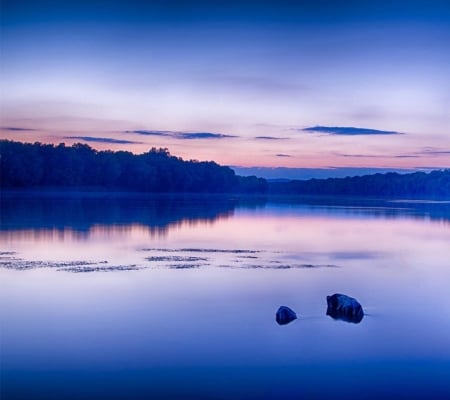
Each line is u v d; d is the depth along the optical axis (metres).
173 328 12.57
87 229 34.47
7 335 11.98
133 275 18.67
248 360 10.62
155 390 9.24
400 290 17.09
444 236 34.31
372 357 10.88
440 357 10.92
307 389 9.32
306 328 12.78
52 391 9.18
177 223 40.78
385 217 53.97
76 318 13.30
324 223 44.62
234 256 23.69
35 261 21.30
